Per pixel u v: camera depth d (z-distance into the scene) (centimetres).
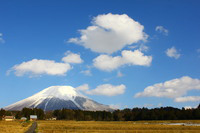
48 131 7038
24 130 7475
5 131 6675
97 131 7412
